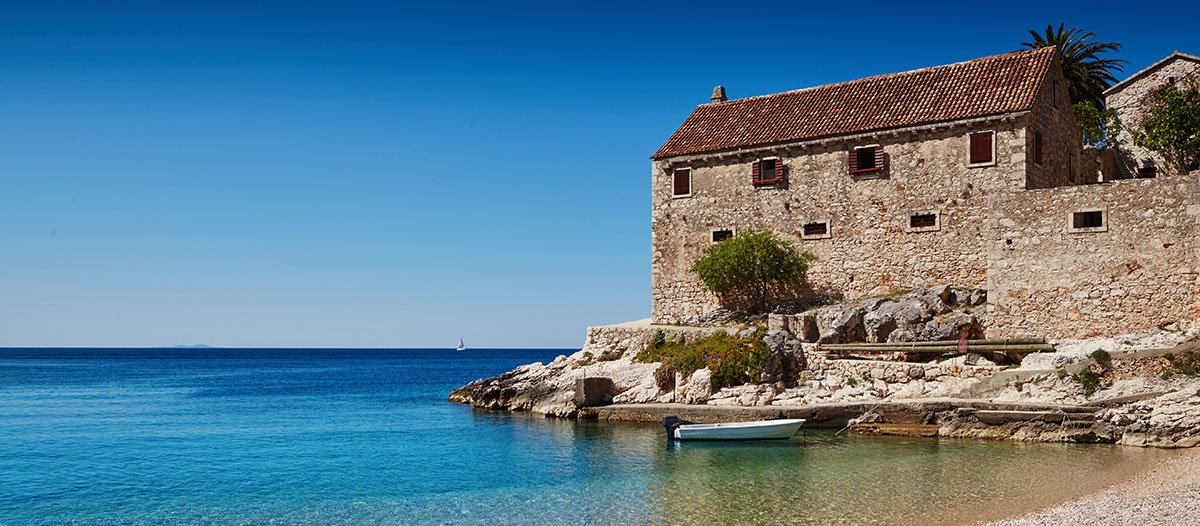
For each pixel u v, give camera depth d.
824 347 39.75
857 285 43.84
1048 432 32.50
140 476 29.30
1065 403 33.16
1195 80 47.06
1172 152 44.88
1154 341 34.06
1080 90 54.41
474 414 47.56
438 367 148.62
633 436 36.56
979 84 43.28
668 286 48.62
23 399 66.00
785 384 39.56
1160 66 48.31
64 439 39.12
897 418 35.41
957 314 39.44
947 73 45.16
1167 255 35.69
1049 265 37.91
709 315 46.62
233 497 25.81
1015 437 32.97
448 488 26.70
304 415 50.50
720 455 31.33
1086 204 37.31
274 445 36.56
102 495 26.25
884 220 43.41
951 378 36.47
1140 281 36.09
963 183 41.56
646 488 25.91
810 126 45.81
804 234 45.34
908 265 42.72
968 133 41.56
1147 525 18.47
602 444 34.50
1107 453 29.64
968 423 34.00
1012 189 40.25
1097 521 19.23
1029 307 38.19
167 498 25.77
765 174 46.62
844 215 44.31
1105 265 36.78
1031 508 21.72
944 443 32.88
